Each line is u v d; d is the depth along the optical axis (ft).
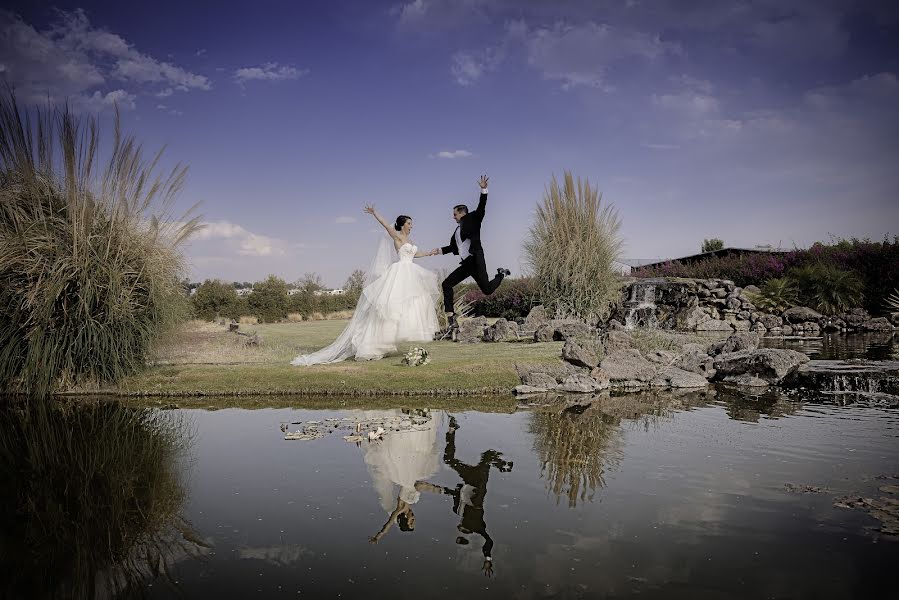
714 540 9.63
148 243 25.36
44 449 16.15
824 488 12.09
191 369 27.04
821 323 49.88
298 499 11.98
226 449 15.90
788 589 7.96
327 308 85.66
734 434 16.87
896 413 19.52
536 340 36.99
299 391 24.13
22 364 23.95
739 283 64.54
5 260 22.68
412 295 29.50
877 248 57.47
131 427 18.67
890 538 9.61
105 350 24.14
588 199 45.06
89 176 24.31
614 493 12.02
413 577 8.52
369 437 16.74
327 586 8.30
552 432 17.49
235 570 8.87
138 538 10.19
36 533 10.44
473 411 20.84
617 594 7.90
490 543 9.68
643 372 26.89
